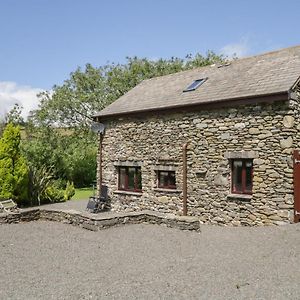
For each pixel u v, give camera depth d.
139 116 15.72
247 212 12.27
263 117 11.90
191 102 13.67
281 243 9.40
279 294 6.11
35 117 33.94
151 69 33.78
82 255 8.92
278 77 12.44
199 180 13.62
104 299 5.98
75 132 33.78
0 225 13.12
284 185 11.46
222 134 12.93
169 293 6.23
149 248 9.59
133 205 16.00
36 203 19.31
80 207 18.39
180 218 11.88
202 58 34.94
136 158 15.85
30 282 6.90
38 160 26.55
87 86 33.94
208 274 7.28
